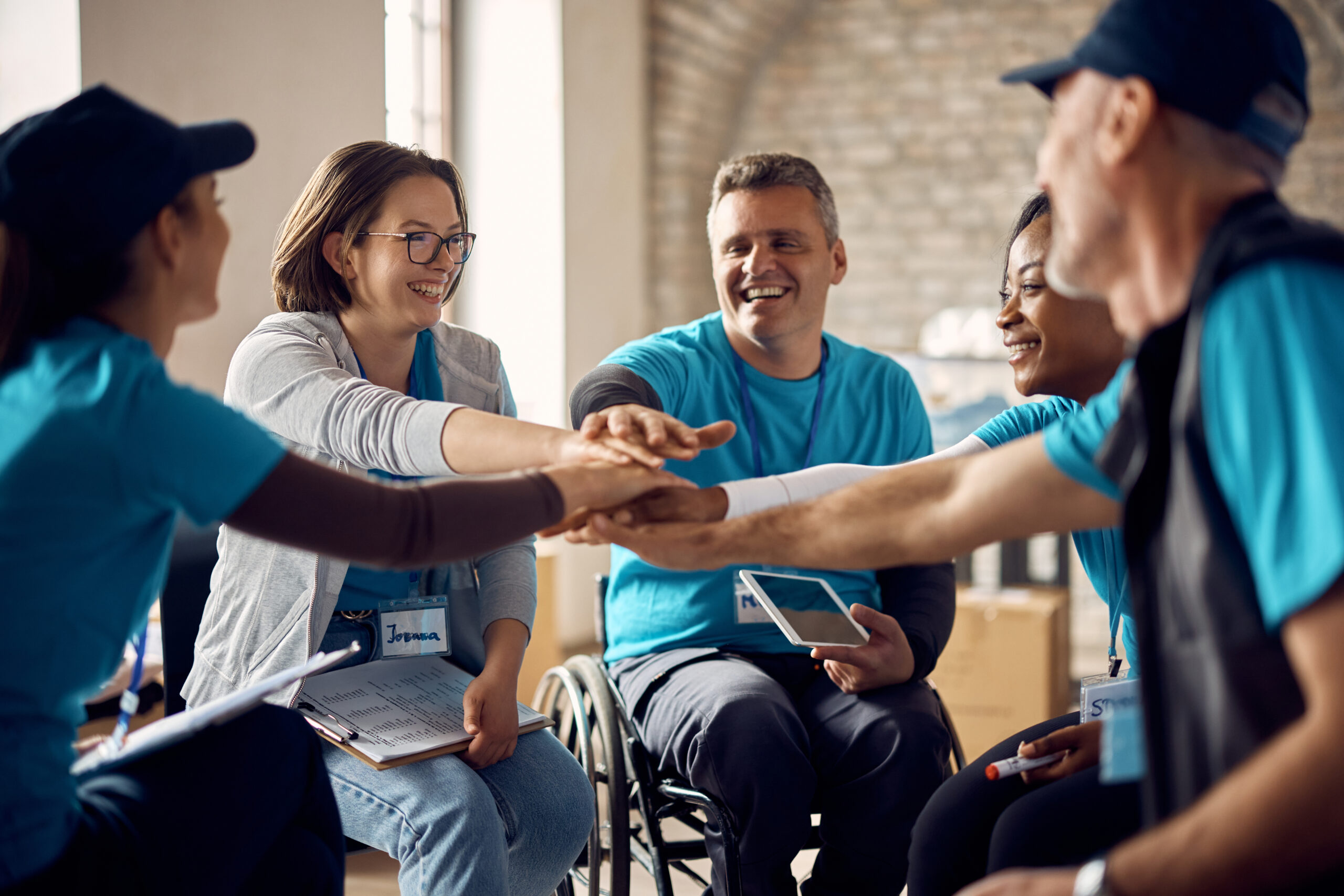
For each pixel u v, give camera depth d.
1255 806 0.67
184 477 0.94
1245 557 0.73
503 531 1.16
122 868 0.98
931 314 5.29
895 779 1.62
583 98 4.26
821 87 5.33
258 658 1.52
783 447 1.98
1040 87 0.94
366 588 1.65
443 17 4.13
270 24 2.73
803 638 1.71
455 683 1.67
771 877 1.59
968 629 3.01
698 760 1.60
